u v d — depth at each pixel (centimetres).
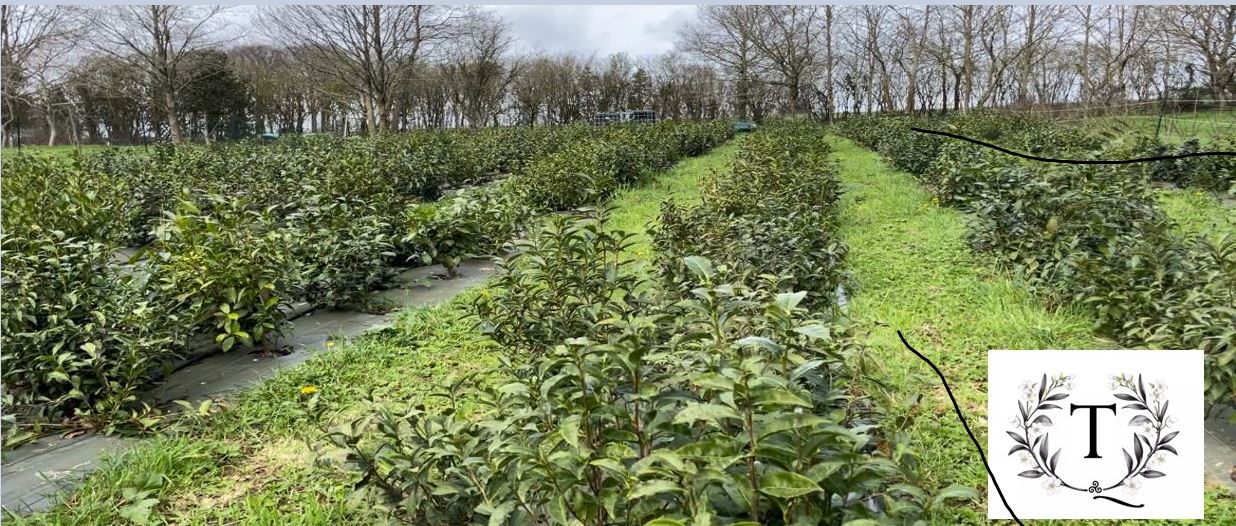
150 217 707
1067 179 513
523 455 163
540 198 767
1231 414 285
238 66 3338
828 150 1340
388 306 472
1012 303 427
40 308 327
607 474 177
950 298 444
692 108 4403
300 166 812
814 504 166
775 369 188
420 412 243
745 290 233
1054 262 434
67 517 242
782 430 148
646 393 171
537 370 227
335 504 245
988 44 2788
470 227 579
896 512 172
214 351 394
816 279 414
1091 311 394
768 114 3919
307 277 448
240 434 298
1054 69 3209
